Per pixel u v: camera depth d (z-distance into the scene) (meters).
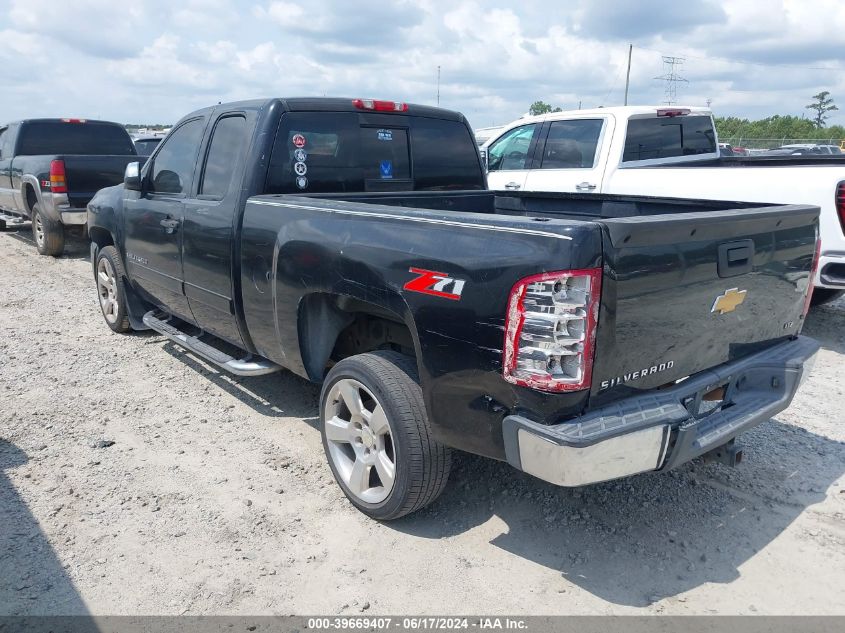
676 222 2.68
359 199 4.35
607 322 2.54
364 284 3.20
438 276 2.85
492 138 9.29
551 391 2.53
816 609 2.85
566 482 2.53
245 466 3.98
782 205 3.60
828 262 5.90
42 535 3.28
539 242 2.54
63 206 9.80
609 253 2.50
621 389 2.71
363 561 3.13
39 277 9.20
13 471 3.87
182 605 2.83
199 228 4.41
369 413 3.37
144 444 4.24
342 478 3.57
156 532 3.32
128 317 6.28
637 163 7.83
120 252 5.81
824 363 5.92
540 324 2.51
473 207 5.12
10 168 11.24
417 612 2.81
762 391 3.38
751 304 3.23
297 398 4.99
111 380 5.31
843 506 3.62
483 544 3.27
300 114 4.20
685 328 2.89
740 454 3.29
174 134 5.04
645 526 3.42
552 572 3.07
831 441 4.37
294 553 3.18
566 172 8.07
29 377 5.35
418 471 3.13
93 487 3.72
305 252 3.52
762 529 3.41
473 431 2.86
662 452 2.69
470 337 2.75
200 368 5.57
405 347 3.77
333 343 3.81
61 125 11.40
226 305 4.29
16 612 2.76
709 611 2.83
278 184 4.13
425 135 4.91
